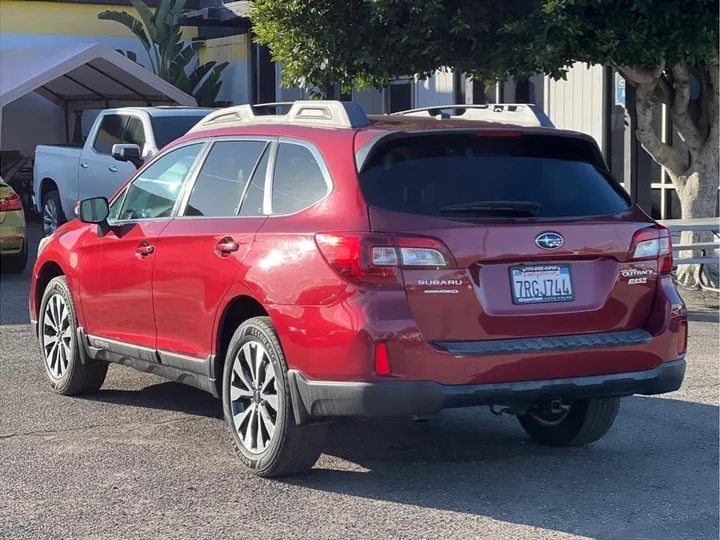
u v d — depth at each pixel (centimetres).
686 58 1114
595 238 552
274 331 559
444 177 542
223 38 2445
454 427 689
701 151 1266
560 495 552
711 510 530
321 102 589
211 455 618
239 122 645
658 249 574
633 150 1566
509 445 646
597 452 632
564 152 578
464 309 523
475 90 1781
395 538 489
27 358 890
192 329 622
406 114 695
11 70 2105
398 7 1137
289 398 549
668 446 643
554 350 534
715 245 1201
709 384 799
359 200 529
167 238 641
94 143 1528
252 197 598
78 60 2017
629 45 1082
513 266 535
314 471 589
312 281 531
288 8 1166
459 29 1089
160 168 688
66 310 757
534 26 1076
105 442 646
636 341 555
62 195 1599
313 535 492
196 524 506
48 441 648
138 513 521
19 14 2478
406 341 511
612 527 505
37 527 502
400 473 587
